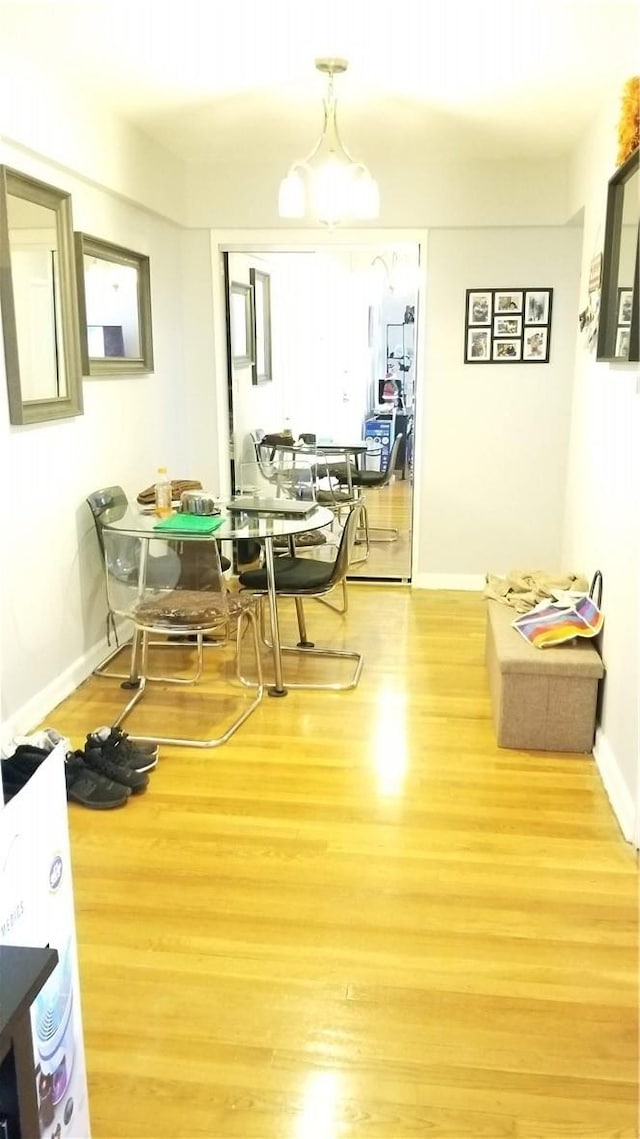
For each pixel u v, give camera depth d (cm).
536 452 507
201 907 224
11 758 215
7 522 308
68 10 268
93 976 199
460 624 461
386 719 340
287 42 297
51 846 123
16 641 317
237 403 552
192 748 314
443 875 238
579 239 480
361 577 546
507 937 213
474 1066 175
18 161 308
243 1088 170
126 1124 162
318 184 356
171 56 310
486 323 494
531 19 275
